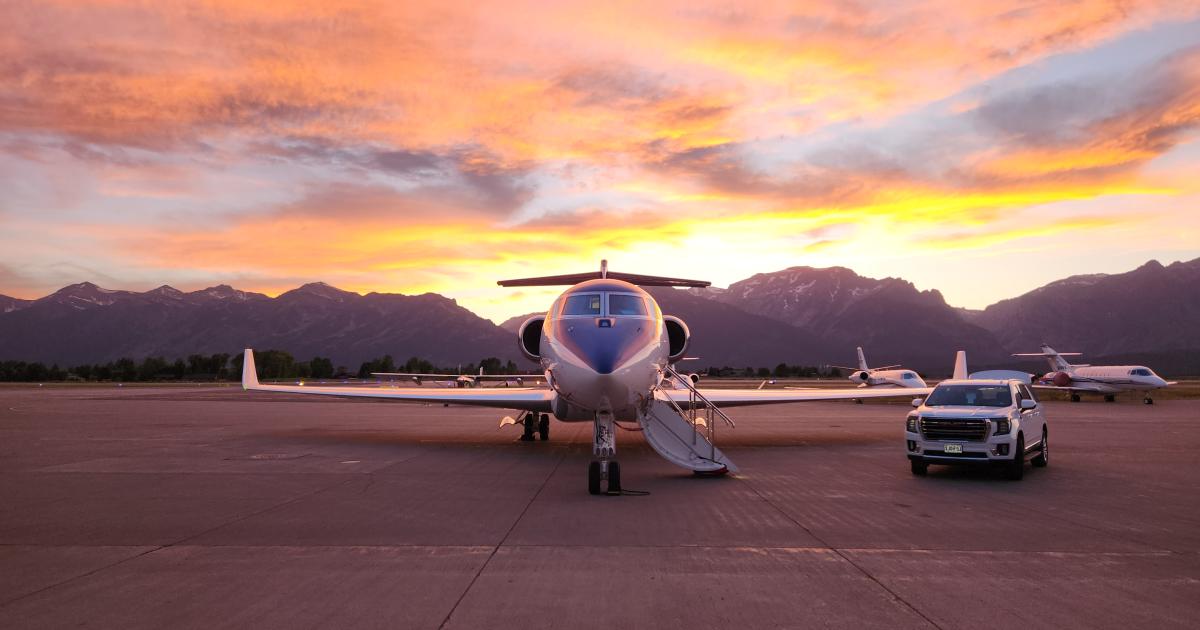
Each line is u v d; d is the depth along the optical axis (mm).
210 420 25594
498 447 16641
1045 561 6336
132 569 6059
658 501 9461
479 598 5223
